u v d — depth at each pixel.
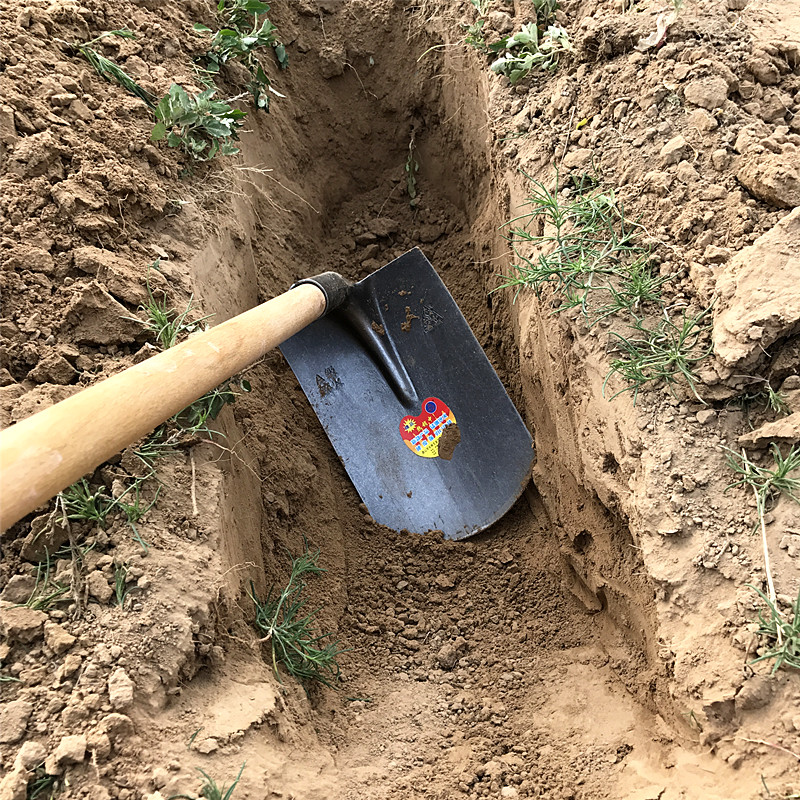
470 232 0.81
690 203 0.57
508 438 0.69
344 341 0.73
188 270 0.59
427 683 0.58
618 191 0.60
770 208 0.55
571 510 0.61
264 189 0.75
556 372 0.60
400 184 0.86
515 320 0.70
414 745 0.53
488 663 0.60
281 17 0.82
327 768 0.48
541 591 0.64
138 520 0.49
